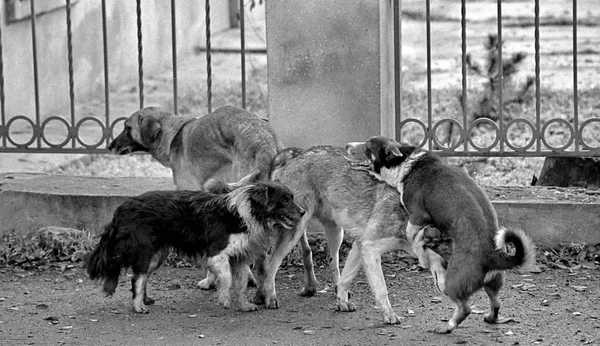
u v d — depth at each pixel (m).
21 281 11.37
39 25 18.61
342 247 11.98
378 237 9.87
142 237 10.16
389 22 12.73
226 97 20.78
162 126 11.77
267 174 10.61
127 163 16.98
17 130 17.78
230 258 10.15
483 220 9.21
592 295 10.52
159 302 10.66
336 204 10.11
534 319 9.85
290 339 9.44
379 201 9.88
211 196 10.25
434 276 9.62
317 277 11.40
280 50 12.21
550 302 10.34
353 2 11.97
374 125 12.16
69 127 12.64
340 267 11.59
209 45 12.40
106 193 12.42
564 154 11.87
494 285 9.50
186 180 11.55
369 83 12.08
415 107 19.08
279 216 10.01
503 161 16.47
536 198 12.00
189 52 25.47
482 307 10.25
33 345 9.35
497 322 9.75
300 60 12.17
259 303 10.59
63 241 12.02
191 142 11.30
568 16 26.91
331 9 12.02
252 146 10.76
